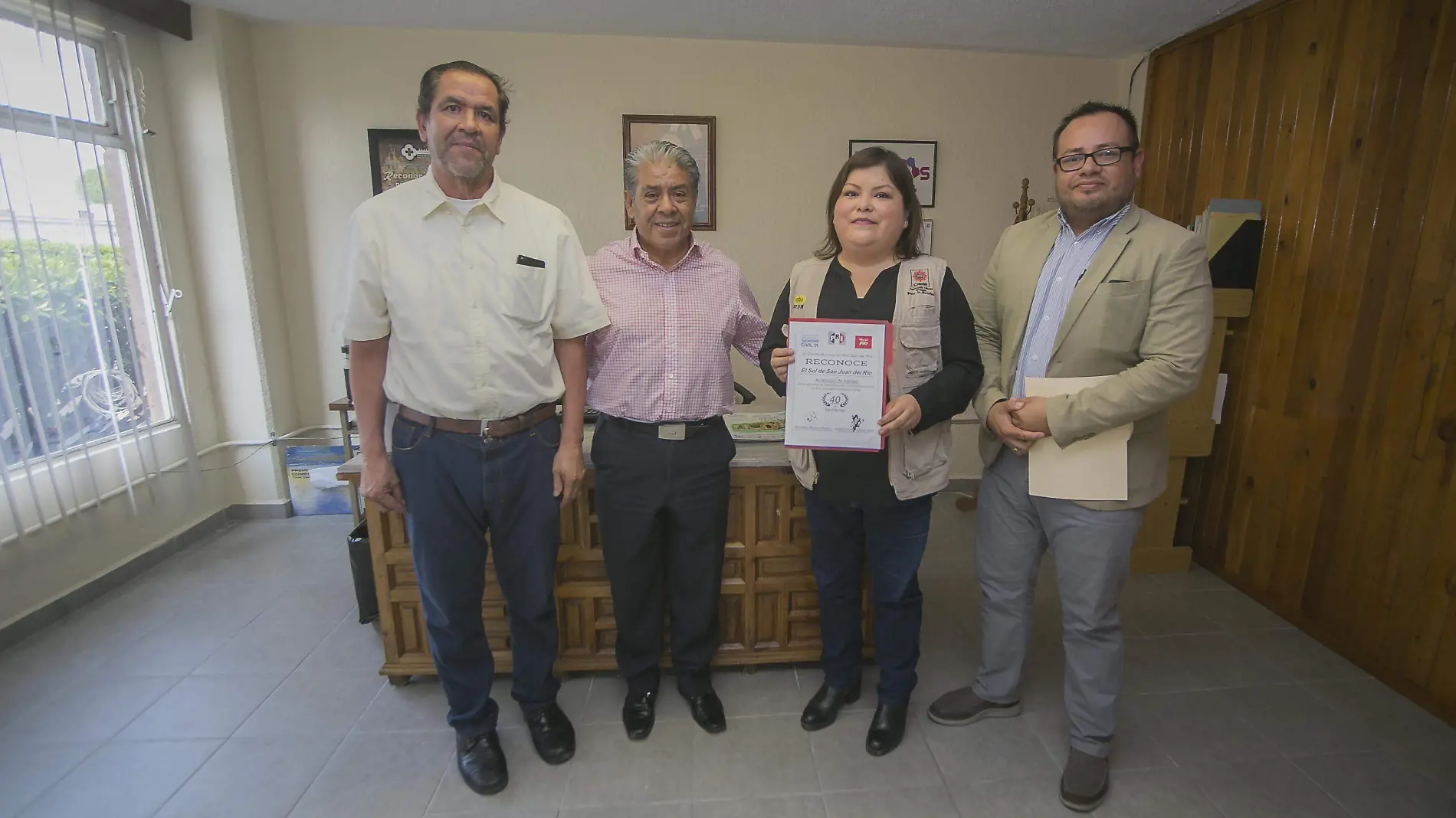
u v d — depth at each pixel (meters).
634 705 1.84
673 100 3.28
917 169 3.44
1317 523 2.30
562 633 2.04
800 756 1.74
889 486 1.57
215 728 1.86
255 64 3.13
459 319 1.43
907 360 1.54
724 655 2.07
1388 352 2.06
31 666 2.12
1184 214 2.94
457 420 1.47
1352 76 2.14
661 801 1.60
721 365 1.67
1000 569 1.75
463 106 1.36
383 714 1.91
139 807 1.58
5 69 2.23
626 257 1.62
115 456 2.65
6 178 2.21
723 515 1.75
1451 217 1.87
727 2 2.73
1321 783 1.66
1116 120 1.42
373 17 2.97
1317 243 2.28
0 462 2.20
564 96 3.24
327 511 3.36
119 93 2.65
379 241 1.41
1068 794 1.58
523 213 1.49
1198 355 1.41
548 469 1.57
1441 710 1.88
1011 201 3.52
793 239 3.45
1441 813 1.56
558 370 1.59
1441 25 1.88
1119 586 1.57
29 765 1.71
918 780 1.67
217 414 3.24
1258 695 2.00
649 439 1.63
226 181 3.02
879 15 2.86
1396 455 2.03
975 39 3.14
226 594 2.58
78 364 2.48
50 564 2.39
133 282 2.75
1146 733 1.83
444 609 1.56
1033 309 1.60
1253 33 2.56
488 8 2.85
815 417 1.52
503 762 1.66
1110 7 2.67
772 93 3.31
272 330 3.28
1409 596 1.99
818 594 1.81
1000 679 1.84
